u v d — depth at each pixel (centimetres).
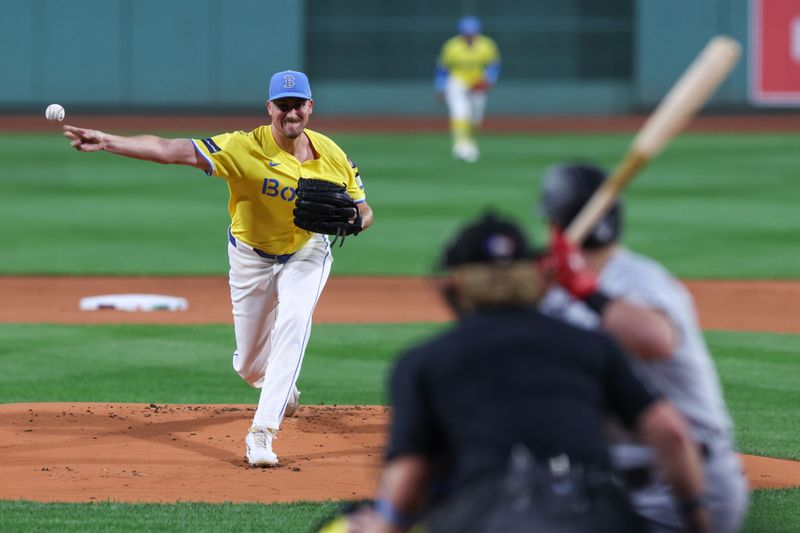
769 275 6000
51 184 9069
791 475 2659
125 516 2244
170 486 2516
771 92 13350
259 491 2486
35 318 4919
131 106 13475
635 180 9150
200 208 8144
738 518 1483
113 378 3797
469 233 1316
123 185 9081
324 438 3017
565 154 10575
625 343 1366
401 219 7631
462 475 1249
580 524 1223
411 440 1260
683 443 1291
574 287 1383
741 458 2841
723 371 3928
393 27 13975
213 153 2684
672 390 1428
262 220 2789
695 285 5769
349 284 5812
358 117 13900
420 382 1276
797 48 13288
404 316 5006
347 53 14025
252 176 2722
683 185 8938
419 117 13962
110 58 13412
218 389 3659
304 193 2683
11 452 2809
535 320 1298
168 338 4484
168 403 3459
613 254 1450
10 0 13275
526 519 1217
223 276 6072
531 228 7188
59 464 2702
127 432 3045
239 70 13500
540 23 13962
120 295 5378
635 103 13825
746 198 8400
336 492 2481
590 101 14012
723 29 13462
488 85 10456
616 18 13925
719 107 13412
